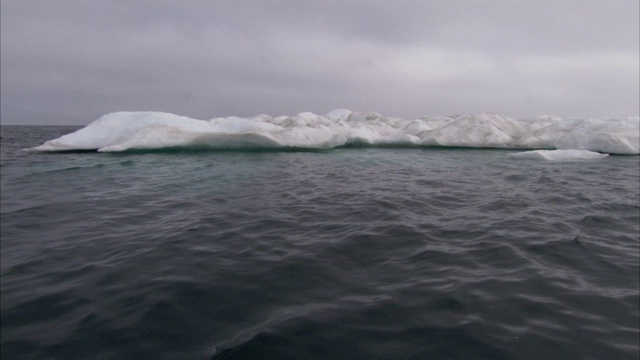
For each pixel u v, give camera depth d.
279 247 3.66
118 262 3.30
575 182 7.94
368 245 3.71
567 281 2.85
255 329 2.23
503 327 2.23
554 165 11.16
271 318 2.35
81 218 4.86
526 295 2.62
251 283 2.85
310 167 10.32
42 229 4.39
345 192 6.63
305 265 3.19
